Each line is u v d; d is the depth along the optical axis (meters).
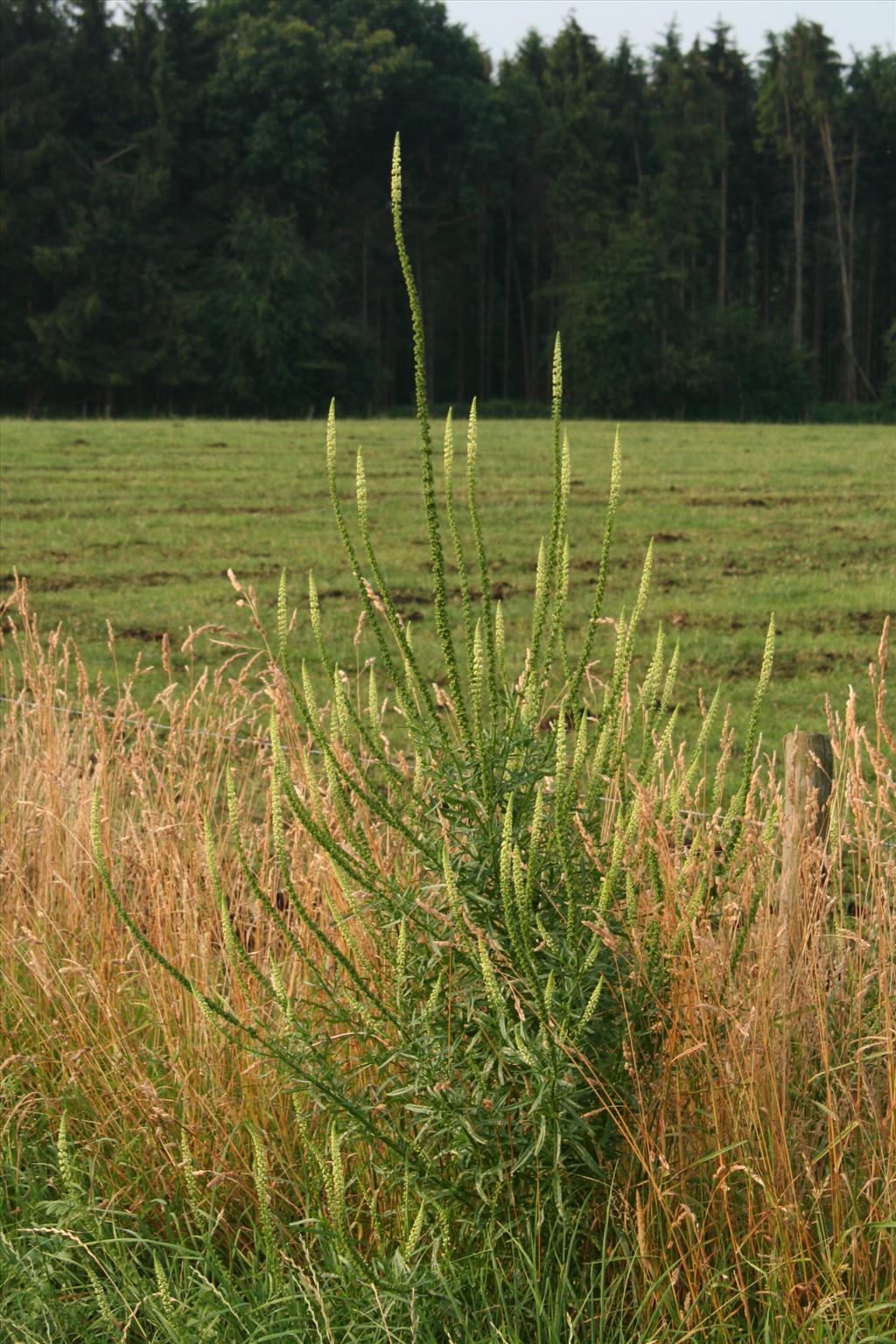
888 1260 2.92
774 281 76.75
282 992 3.06
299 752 4.06
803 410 61.41
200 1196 3.26
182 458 24.97
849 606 13.28
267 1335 2.85
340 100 56.78
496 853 2.99
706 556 16.17
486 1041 2.98
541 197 68.12
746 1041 3.03
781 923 3.45
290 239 53.81
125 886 4.35
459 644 11.02
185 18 55.47
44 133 51.03
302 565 15.14
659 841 3.09
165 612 12.27
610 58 72.50
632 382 59.41
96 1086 3.79
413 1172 2.98
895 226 72.75
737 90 74.06
